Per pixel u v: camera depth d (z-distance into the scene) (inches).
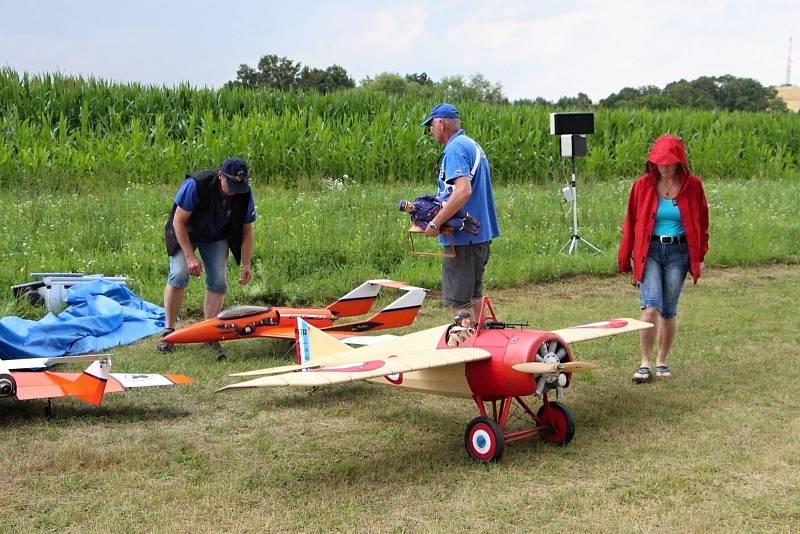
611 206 614.9
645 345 256.5
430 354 190.2
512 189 741.3
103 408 230.4
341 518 158.1
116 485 175.2
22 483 175.5
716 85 2696.9
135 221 492.1
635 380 253.4
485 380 193.9
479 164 242.4
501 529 152.9
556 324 331.6
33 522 156.4
